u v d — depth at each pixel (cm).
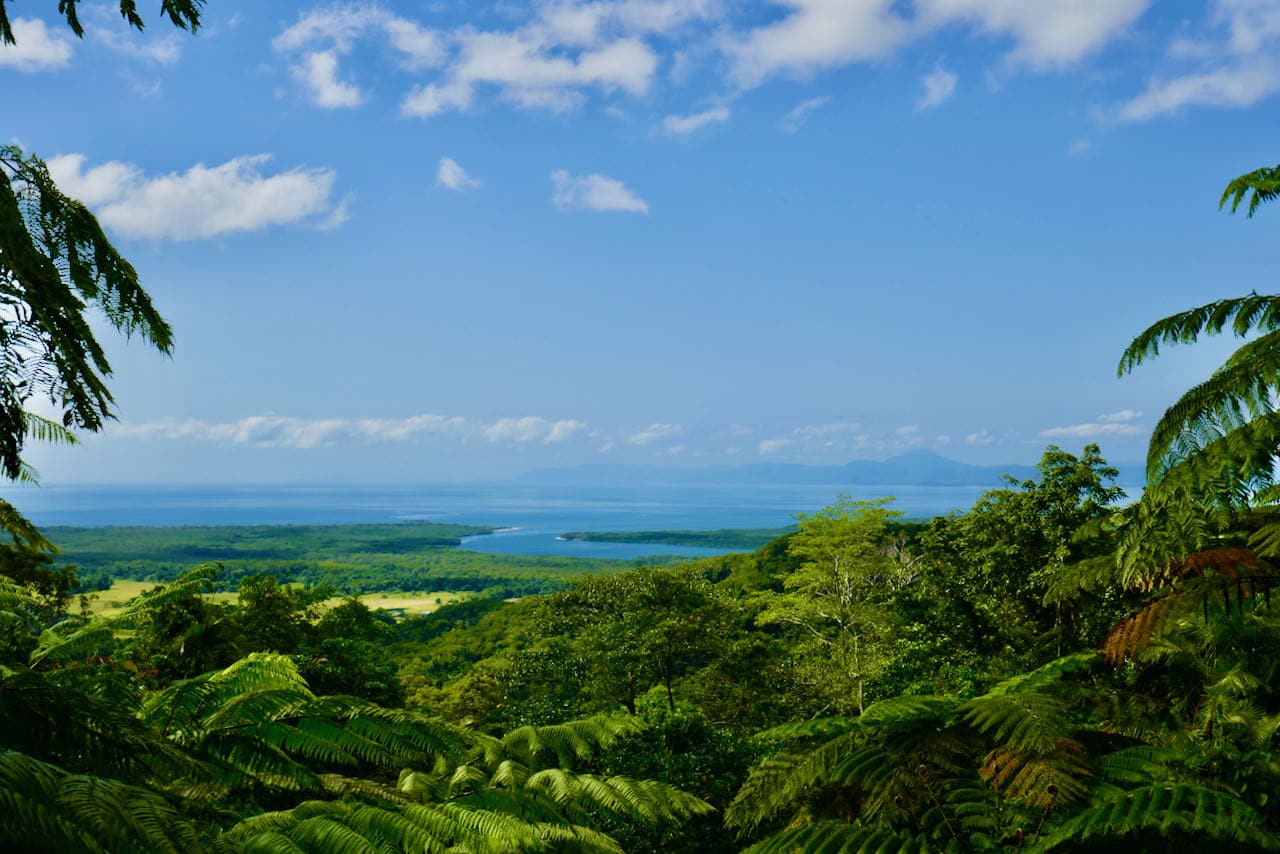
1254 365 284
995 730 411
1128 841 323
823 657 2677
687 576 2591
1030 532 1686
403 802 302
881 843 360
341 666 1437
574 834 358
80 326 202
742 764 1209
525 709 2200
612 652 2256
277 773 299
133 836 153
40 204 204
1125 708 443
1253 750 361
